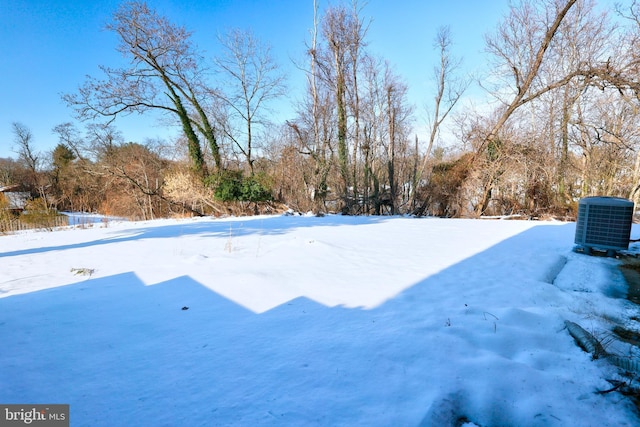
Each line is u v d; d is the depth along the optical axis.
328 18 17.70
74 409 1.71
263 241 7.22
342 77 18.03
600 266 4.41
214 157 18.64
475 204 14.91
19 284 4.00
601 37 14.51
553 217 12.19
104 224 13.12
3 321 2.86
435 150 25.28
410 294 3.51
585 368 2.07
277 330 2.67
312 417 1.63
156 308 3.18
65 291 3.71
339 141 18.16
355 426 1.57
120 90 16.80
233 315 3.01
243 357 2.24
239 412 1.68
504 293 3.49
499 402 1.75
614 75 11.73
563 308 3.05
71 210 28.45
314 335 2.56
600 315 2.89
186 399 1.79
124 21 15.77
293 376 1.99
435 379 1.92
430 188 16.36
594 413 1.68
